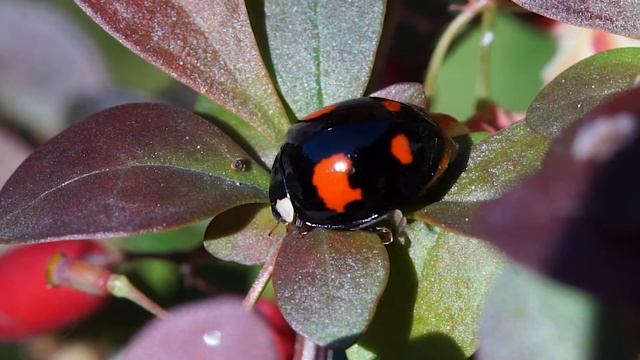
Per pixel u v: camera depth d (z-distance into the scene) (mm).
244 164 55
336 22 56
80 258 65
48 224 51
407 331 53
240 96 55
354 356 53
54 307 65
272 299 67
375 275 51
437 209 52
